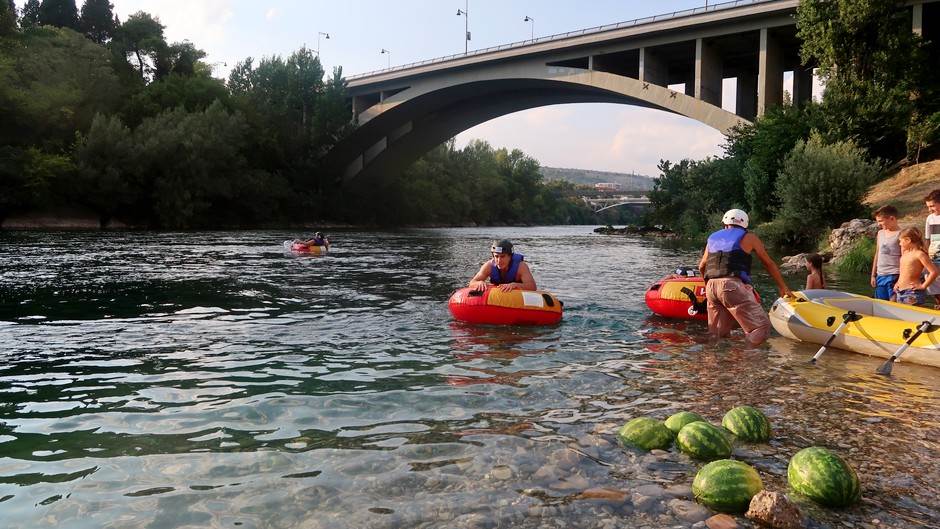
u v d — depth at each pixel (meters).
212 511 2.53
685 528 2.46
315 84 60.88
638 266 16.44
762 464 3.13
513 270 7.63
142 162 43.31
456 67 46.41
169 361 5.23
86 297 9.28
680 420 3.49
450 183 84.69
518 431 3.53
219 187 47.53
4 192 37.12
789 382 4.71
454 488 2.77
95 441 3.33
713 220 32.47
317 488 2.76
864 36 27.84
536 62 42.75
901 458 3.22
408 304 8.77
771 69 34.59
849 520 2.57
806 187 21.86
